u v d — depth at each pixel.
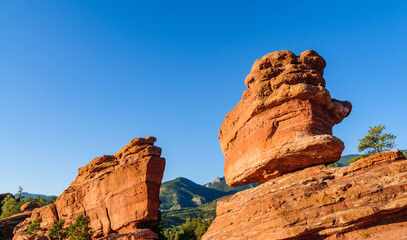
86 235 53.94
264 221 27.38
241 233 28.64
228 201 34.22
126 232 52.16
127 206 52.81
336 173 28.03
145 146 56.41
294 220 25.41
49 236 59.12
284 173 33.03
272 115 32.78
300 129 30.77
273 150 31.75
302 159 30.94
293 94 31.34
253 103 34.19
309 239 24.94
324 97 31.61
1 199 129.62
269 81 33.97
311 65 34.56
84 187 62.84
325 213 24.83
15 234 75.56
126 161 56.56
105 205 57.19
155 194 52.53
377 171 25.41
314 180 27.98
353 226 23.62
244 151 35.75
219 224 33.09
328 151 29.86
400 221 23.28
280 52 34.97
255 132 34.22
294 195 27.08
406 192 23.31
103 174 59.56
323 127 31.78
